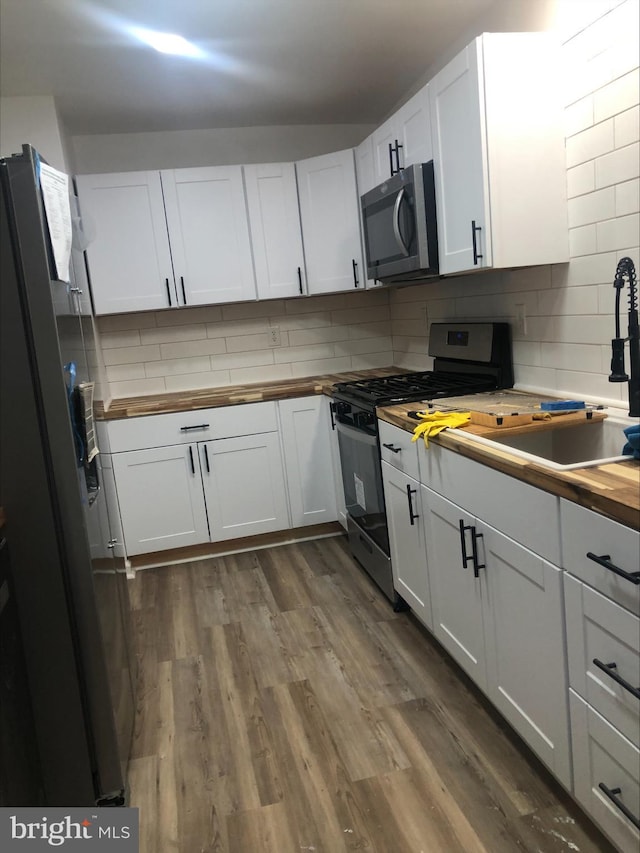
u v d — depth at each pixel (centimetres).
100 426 218
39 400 158
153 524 342
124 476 335
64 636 166
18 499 160
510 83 212
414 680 222
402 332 396
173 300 353
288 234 361
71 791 172
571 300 226
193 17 240
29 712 165
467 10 252
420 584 235
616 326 170
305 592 300
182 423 337
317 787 177
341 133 395
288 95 331
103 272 345
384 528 271
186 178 347
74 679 168
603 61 196
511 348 270
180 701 223
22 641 164
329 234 356
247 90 319
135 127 359
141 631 276
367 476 286
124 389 385
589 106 205
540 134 216
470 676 203
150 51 265
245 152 382
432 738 192
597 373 217
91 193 339
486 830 157
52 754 170
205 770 188
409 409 243
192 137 375
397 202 252
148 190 344
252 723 207
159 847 161
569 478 136
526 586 158
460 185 228
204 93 317
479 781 173
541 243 221
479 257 221
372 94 342
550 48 214
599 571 129
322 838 159
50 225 159
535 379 255
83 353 200
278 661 242
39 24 236
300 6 239
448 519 202
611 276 205
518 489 156
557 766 155
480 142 212
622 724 128
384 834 159
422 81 321
